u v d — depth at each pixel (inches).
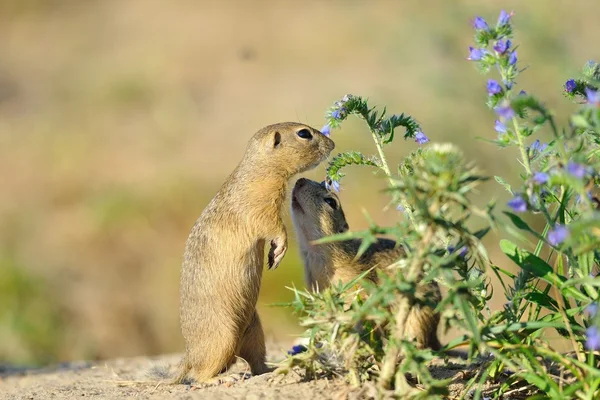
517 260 278.4
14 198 877.2
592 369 251.3
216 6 1380.4
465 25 834.8
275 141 382.6
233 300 358.9
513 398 283.0
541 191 278.1
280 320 609.6
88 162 942.4
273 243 377.1
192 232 367.9
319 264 379.9
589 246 239.5
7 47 1371.8
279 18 1302.9
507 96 272.5
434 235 249.0
